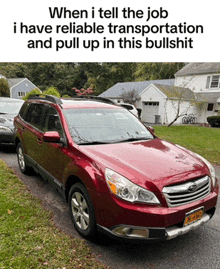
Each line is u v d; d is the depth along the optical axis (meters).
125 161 2.53
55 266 2.23
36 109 4.39
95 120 3.48
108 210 2.26
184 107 21.08
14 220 2.96
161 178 2.28
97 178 2.37
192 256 2.52
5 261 2.24
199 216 2.45
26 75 60.53
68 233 2.80
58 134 3.05
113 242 2.70
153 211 2.13
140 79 37.56
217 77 20.70
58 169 3.16
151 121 21.41
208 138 11.48
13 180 4.36
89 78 48.28
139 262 2.39
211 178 2.70
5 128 6.45
